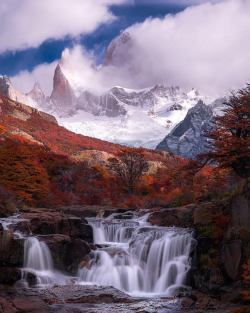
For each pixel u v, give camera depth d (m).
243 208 20.98
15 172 49.81
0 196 40.56
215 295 19.70
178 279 23.45
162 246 25.44
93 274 24.16
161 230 27.83
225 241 21.34
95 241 30.92
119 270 24.11
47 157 73.38
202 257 23.30
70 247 25.23
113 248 26.77
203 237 24.44
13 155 50.25
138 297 21.11
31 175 51.00
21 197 46.66
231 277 20.16
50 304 17.83
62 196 57.09
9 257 22.91
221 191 32.50
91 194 63.16
